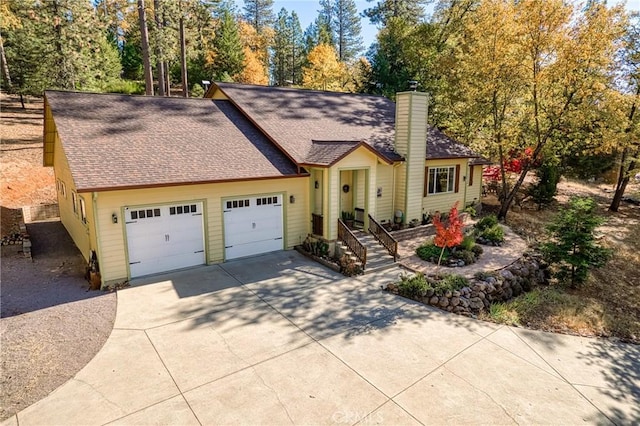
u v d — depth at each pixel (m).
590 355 8.63
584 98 17.61
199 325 8.81
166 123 14.21
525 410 6.48
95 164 10.77
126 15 31.58
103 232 10.67
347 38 61.97
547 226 13.39
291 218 14.34
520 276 12.44
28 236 14.95
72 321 8.85
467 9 29.45
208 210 12.45
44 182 21.61
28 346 7.79
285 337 8.42
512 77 18.00
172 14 26.75
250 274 12.05
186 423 5.83
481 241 15.54
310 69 41.25
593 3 16.09
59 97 13.51
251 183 13.17
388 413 6.16
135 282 11.16
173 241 12.00
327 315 9.55
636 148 20.62
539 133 19.22
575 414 6.53
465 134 23.17
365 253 12.48
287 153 14.07
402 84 30.59
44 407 6.12
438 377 7.20
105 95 14.58
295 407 6.22
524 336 9.19
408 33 32.56
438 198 18.75
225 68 44.84
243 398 6.40
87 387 6.59
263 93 18.77
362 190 15.08
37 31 25.80
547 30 16.66
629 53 20.22
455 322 9.56
